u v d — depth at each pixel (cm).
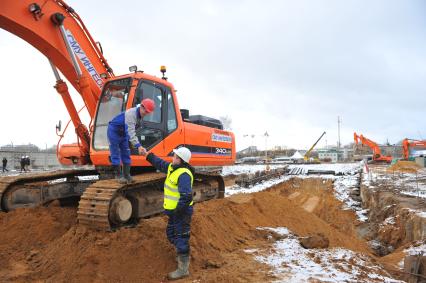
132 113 627
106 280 540
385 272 647
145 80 770
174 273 546
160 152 795
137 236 611
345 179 3045
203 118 1053
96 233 604
